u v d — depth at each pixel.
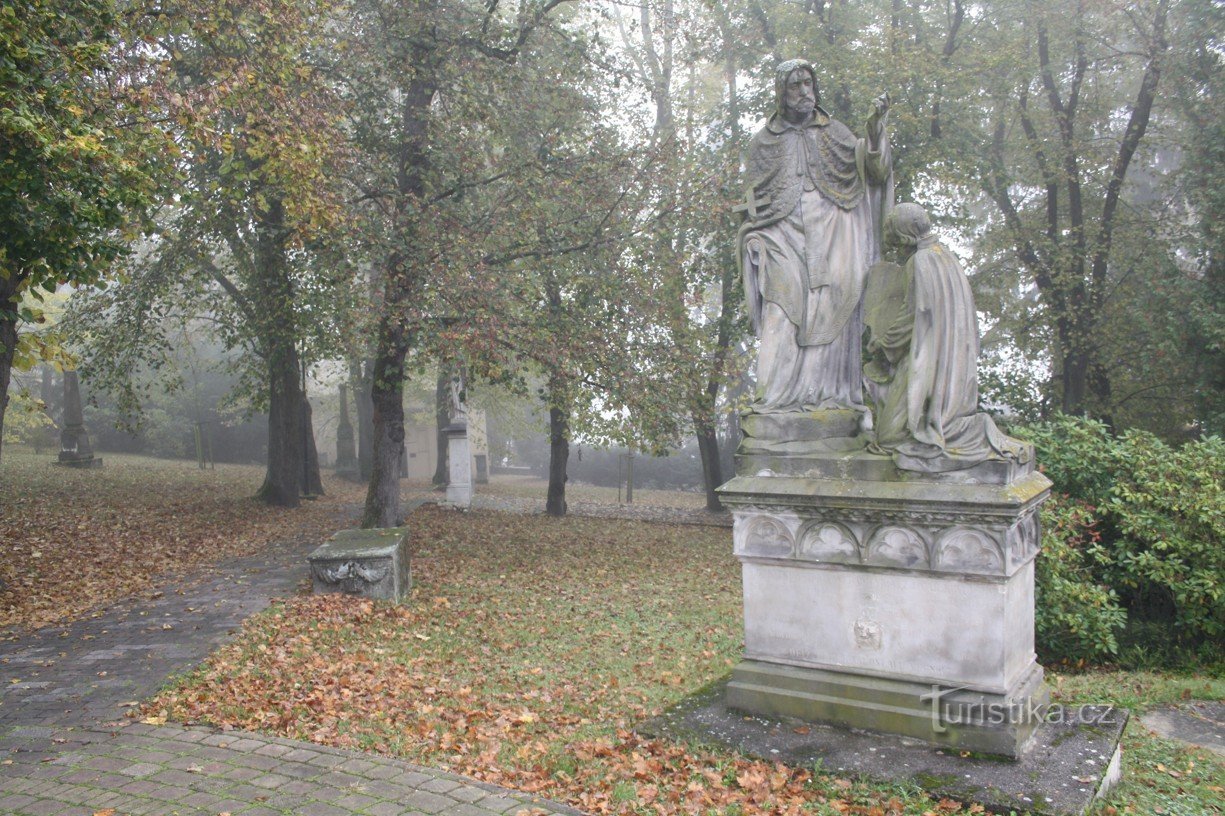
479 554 17.02
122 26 10.28
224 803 5.22
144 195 10.13
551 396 16.56
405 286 14.59
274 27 11.58
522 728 6.70
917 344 5.90
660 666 8.96
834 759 5.51
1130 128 20.03
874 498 5.79
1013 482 5.63
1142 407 21.25
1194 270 19.97
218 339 37.03
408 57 15.06
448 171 15.45
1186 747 6.77
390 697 7.49
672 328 16.81
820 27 20.08
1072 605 9.52
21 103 8.13
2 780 5.67
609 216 15.91
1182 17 19.56
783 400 6.55
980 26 20.84
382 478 17.00
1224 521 9.59
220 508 21.64
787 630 6.27
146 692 7.58
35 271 9.53
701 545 19.73
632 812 5.05
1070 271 19.98
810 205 6.58
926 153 19.08
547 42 16.45
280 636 9.49
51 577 13.05
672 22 17.47
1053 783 5.09
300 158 11.55
